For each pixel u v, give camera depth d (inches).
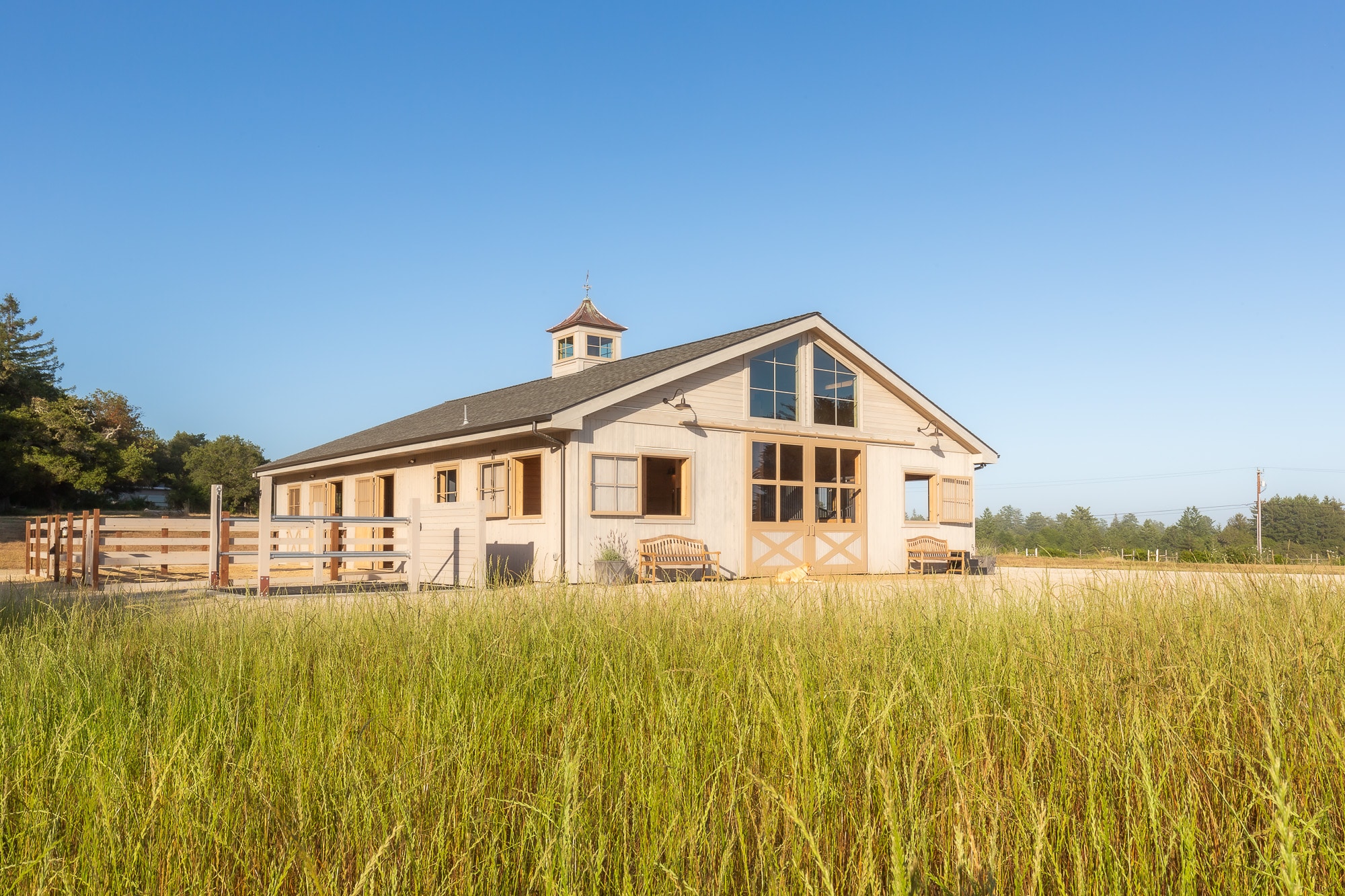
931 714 118.3
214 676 157.5
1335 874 85.5
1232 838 90.1
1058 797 100.4
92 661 165.2
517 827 93.3
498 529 664.4
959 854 80.4
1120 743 109.0
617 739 117.5
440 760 103.7
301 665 166.6
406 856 79.8
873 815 96.0
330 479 911.7
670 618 207.6
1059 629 184.1
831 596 236.4
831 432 757.3
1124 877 84.3
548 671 154.9
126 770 103.4
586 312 933.8
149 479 2284.7
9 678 152.6
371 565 725.9
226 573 478.6
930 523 824.9
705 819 87.8
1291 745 115.0
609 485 625.6
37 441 1909.4
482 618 208.8
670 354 768.3
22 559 858.8
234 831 92.6
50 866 84.6
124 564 524.1
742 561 690.2
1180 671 146.4
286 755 108.5
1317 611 212.8
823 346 760.3
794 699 125.3
